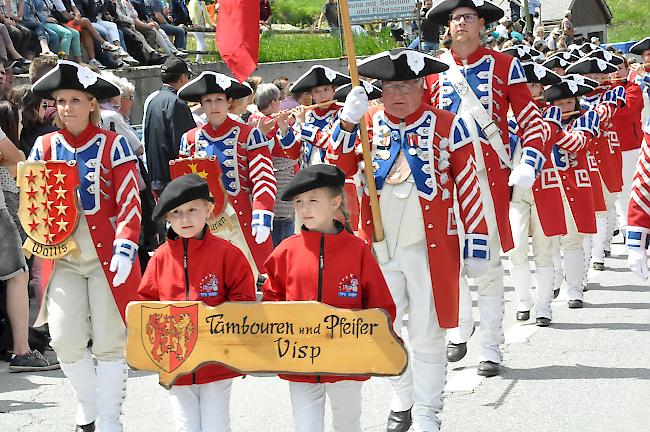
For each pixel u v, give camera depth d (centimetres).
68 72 700
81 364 715
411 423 711
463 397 808
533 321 1055
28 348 953
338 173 588
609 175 1333
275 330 577
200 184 607
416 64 668
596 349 937
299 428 583
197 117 1247
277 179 1173
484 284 865
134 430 767
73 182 697
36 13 1823
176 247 619
